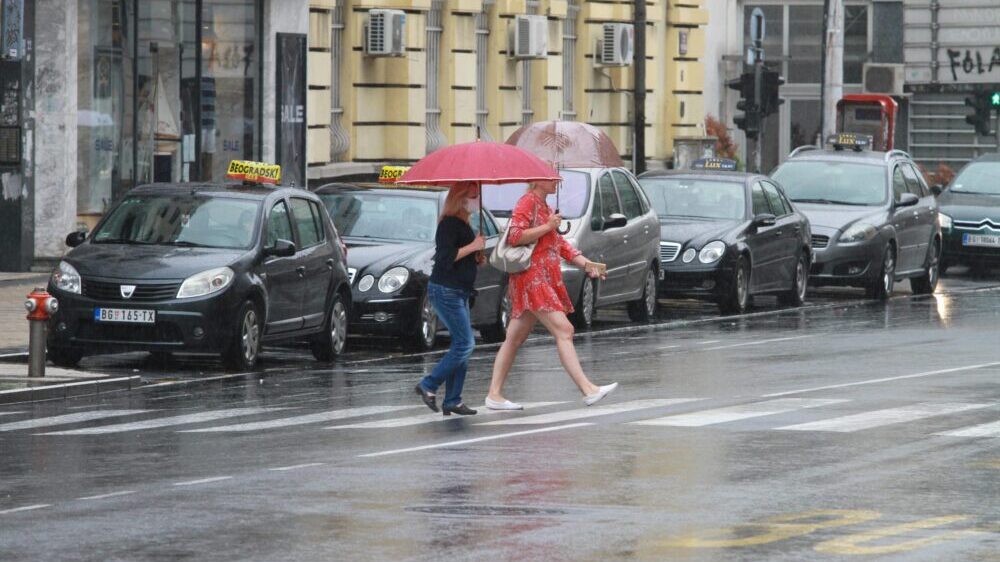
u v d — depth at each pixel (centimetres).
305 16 4784
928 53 8594
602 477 1683
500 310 3341
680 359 2934
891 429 2016
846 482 1653
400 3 5169
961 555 1330
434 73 5447
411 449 1880
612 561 1308
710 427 2044
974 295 4709
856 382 2548
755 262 4069
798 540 1383
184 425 2122
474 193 2208
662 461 1781
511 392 2467
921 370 2727
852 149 4856
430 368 2866
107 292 2734
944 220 5247
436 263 2191
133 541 1381
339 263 3041
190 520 1467
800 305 4309
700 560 1310
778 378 2616
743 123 5081
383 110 5197
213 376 2714
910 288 4938
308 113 4856
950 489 1616
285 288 2877
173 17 4412
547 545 1363
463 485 1638
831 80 5925
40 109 4041
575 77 6375
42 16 4034
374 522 1455
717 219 4062
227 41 4578
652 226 3834
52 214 4059
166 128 4412
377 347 3244
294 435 2012
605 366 2828
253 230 2856
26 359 2814
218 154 4584
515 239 2206
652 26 6681
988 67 8531
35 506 1539
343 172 5044
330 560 1314
